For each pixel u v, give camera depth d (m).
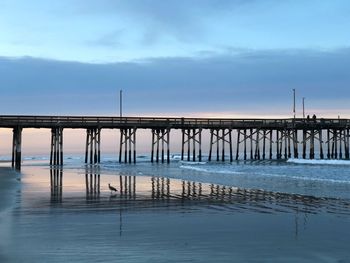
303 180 28.59
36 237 10.10
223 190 21.72
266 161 61.09
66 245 9.30
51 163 50.94
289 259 8.28
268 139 63.25
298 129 62.28
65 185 23.97
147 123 53.25
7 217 12.96
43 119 47.69
